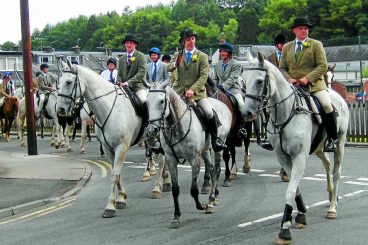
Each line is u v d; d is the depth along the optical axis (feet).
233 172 40.47
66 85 30.04
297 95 24.94
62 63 31.01
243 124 38.55
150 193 36.24
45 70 64.95
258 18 262.67
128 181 41.39
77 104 30.73
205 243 23.65
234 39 258.37
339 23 209.67
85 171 44.75
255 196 33.78
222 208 30.63
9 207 31.96
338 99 28.60
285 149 24.68
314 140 26.20
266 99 23.75
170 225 26.68
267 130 25.52
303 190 35.19
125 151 30.86
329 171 29.32
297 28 26.71
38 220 29.53
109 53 221.25
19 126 71.15
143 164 50.65
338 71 168.25
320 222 26.86
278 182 38.75
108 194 36.50
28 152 56.80
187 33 29.99
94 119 32.09
